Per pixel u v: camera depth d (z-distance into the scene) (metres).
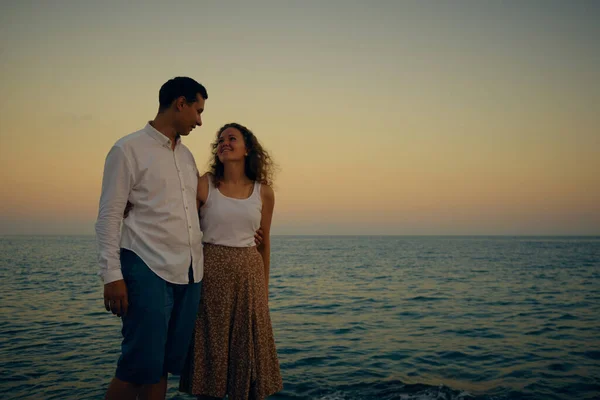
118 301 2.19
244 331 2.60
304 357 6.69
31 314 10.11
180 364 2.52
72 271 23.09
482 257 43.03
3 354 6.43
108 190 2.22
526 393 5.00
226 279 2.58
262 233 2.86
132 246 2.28
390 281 20.28
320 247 78.25
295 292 16.14
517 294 15.45
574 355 6.84
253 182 2.83
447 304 13.02
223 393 2.57
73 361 6.04
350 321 10.10
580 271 25.83
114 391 2.26
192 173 2.52
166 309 2.33
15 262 30.38
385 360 6.52
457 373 5.84
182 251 2.37
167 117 2.41
